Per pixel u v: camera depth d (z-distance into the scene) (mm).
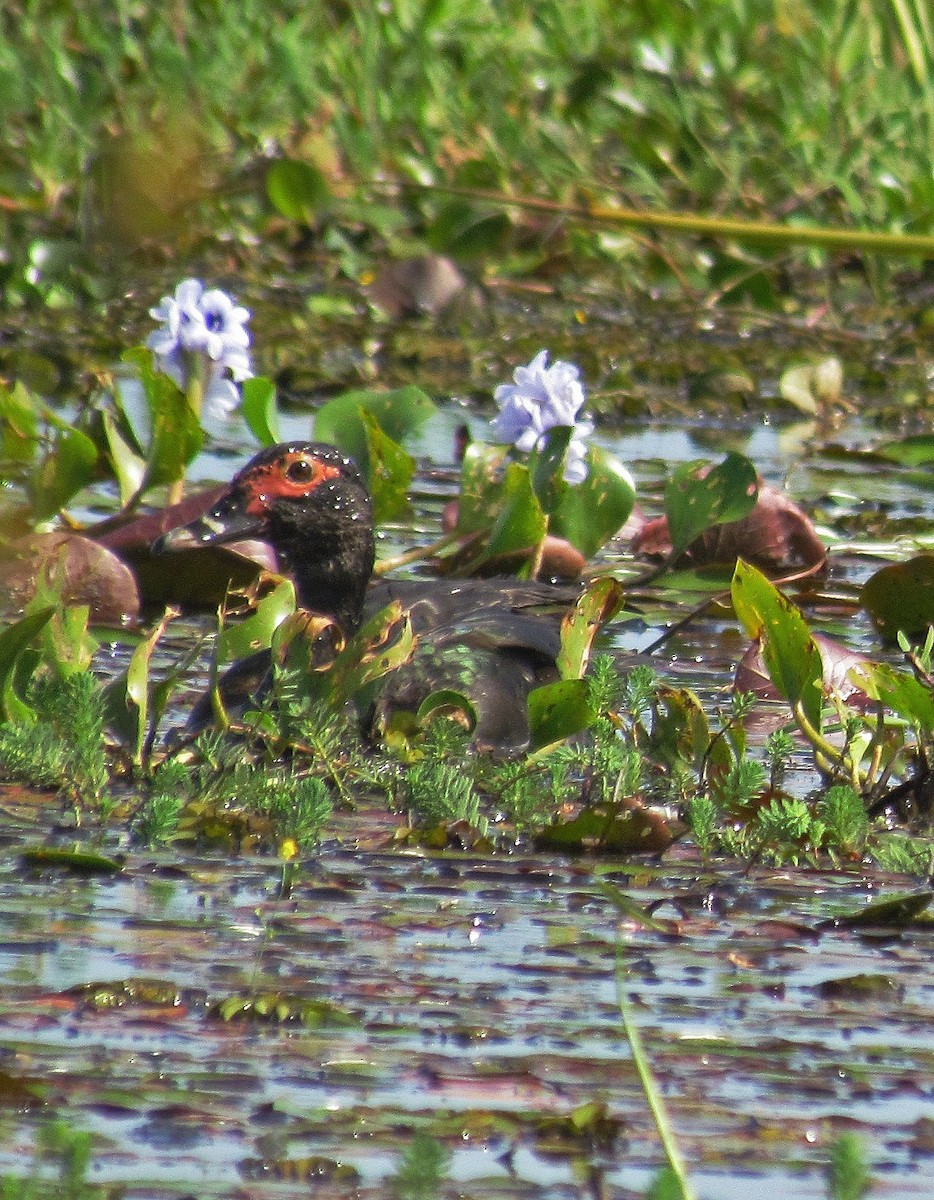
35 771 8336
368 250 22078
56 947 6438
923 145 21906
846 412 17844
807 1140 5191
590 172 21844
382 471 12195
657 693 9109
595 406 17422
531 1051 5727
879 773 9195
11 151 21297
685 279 20953
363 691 9570
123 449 12594
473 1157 5035
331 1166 4863
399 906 7055
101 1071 5465
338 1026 5859
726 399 17828
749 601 8781
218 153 18375
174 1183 4773
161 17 23000
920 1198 4840
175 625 11703
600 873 7590
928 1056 5820
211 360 12898
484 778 8781
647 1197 4664
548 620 10805
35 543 11273
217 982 6180
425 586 11289
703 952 6684
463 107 22781
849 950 6773
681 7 25078
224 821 7770
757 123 24031
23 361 16859
